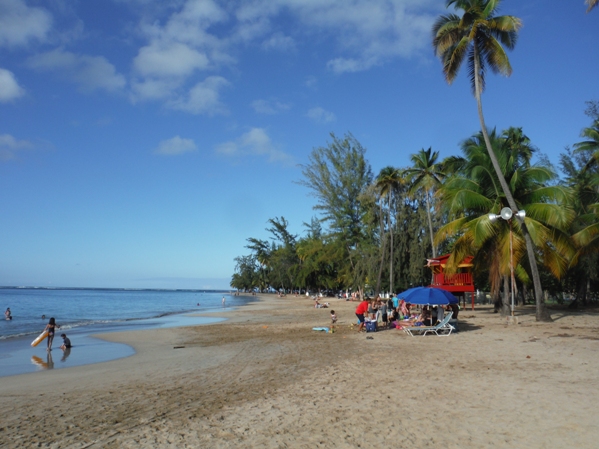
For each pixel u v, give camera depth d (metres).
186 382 10.70
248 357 14.20
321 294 94.75
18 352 18.09
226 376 11.20
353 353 13.88
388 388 8.95
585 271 30.05
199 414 7.71
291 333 21.22
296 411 7.63
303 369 11.59
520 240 22.34
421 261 40.31
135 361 14.86
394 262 42.50
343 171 52.22
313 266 79.69
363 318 20.62
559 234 21.72
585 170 29.94
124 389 10.17
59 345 20.39
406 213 42.47
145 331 25.62
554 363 10.76
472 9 21.45
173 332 24.55
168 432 6.81
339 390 8.99
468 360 11.65
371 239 49.06
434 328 17.27
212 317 38.53
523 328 18.64
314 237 81.56
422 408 7.45
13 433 7.05
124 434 6.80
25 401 9.34
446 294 17.41
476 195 22.83
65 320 38.25
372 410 7.48
